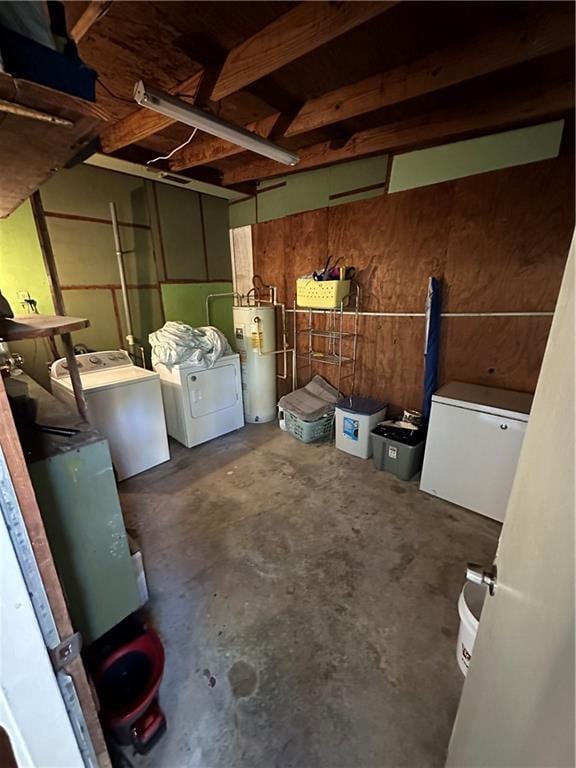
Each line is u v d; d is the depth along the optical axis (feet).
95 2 3.74
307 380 12.17
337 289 9.28
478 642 2.56
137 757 3.47
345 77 5.64
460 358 8.26
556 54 4.86
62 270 9.19
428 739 3.61
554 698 1.26
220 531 6.81
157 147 8.75
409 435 8.50
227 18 4.28
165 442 9.51
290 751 3.53
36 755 2.15
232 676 4.21
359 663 4.35
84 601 3.93
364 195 9.14
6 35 1.54
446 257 8.04
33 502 1.97
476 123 6.41
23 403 5.26
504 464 6.62
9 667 1.92
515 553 1.98
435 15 4.27
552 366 1.77
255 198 11.90
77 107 1.95
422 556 6.09
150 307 11.19
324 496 7.91
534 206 6.69
